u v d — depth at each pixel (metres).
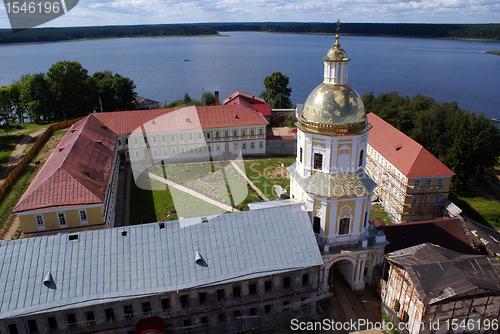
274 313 40.22
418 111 104.31
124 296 34.53
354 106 38.22
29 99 123.44
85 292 34.44
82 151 63.78
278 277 38.53
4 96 120.56
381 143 74.88
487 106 184.62
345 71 38.62
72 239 37.59
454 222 49.25
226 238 39.50
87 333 35.28
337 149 39.34
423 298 35.56
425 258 40.88
